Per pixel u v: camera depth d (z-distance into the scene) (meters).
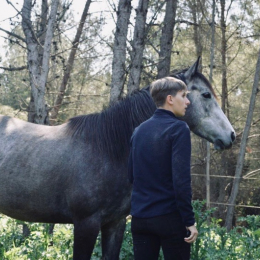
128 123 4.32
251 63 17.02
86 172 4.23
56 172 4.30
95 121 4.42
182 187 2.90
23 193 4.39
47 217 4.45
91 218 4.20
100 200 4.20
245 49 17.09
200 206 5.29
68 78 13.66
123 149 4.27
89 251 4.20
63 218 4.41
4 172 4.45
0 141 4.61
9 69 9.29
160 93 3.16
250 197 18.42
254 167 17.11
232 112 17.48
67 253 5.14
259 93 17.28
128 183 4.25
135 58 7.86
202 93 4.45
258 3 16.56
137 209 3.08
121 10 7.55
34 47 7.59
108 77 15.09
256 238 5.37
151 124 3.14
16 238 5.95
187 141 2.97
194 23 13.74
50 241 5.93
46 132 4.59
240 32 16.88
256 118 17.50
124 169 4.25
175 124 3.03
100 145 4.29
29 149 4.45
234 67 17.30
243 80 16.98
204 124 4.45
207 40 15.41
